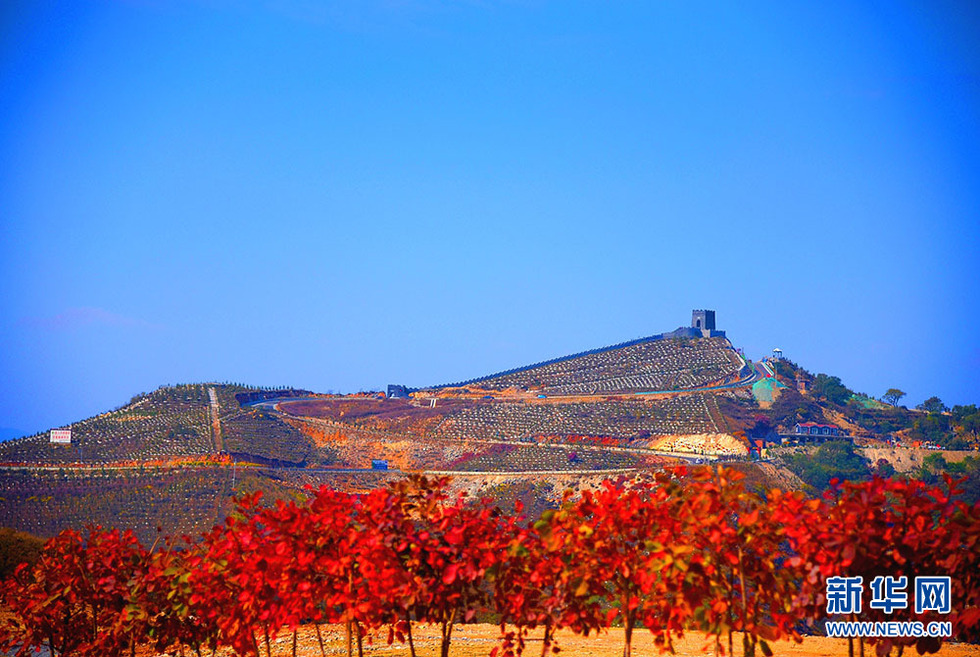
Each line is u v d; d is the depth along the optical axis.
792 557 15.60
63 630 25.28
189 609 22.30
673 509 16.52
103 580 22.94
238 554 19.83
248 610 20.45
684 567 15.75
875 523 15.38
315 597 19.44
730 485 16.33
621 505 16.92
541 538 17.16
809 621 16.59
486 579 18.23
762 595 16.38
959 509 15.24
